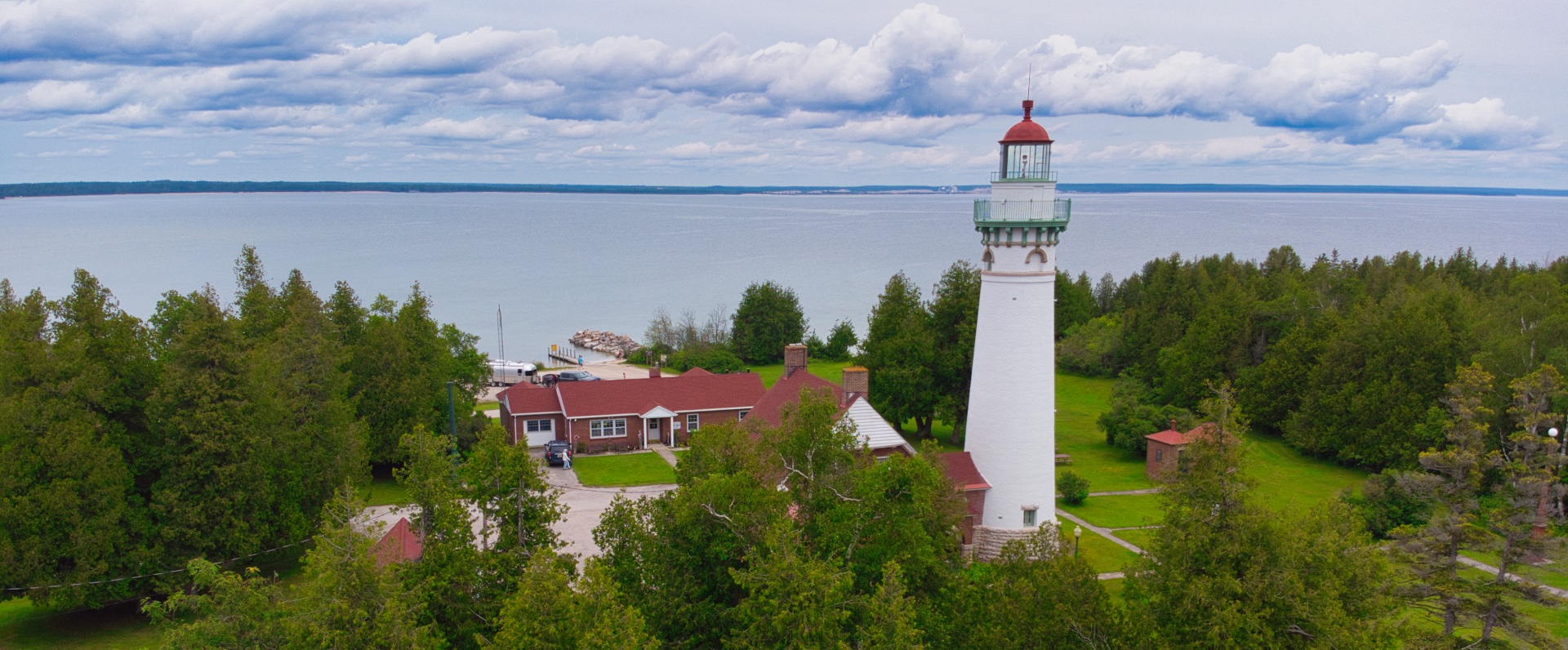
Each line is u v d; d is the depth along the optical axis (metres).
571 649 21.61
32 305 44.34
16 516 34.44
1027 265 40.03
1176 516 26.06
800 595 23.38
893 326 72.38
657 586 27.75
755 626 24.95
